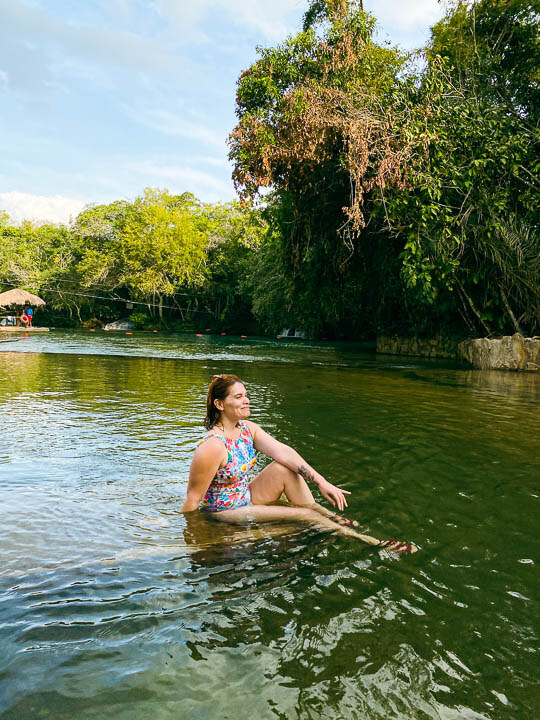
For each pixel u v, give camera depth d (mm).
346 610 2055
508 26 15906
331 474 3945
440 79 13836
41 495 3385
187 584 2230
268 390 8750
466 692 1618
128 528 2832
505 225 13344
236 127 13891
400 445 4918
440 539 2787
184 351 19516
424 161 12945
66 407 6859
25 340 25078
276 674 1679
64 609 2027
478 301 15508
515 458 4508
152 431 5414
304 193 16000
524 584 2316
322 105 13188
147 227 44062
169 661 1731
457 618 2025
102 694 1572
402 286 17406
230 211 47094
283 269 21438
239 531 2801
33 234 53906
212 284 45625
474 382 10328
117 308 54125
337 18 15648
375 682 1651
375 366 13938
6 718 1461
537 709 1551
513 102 15203
